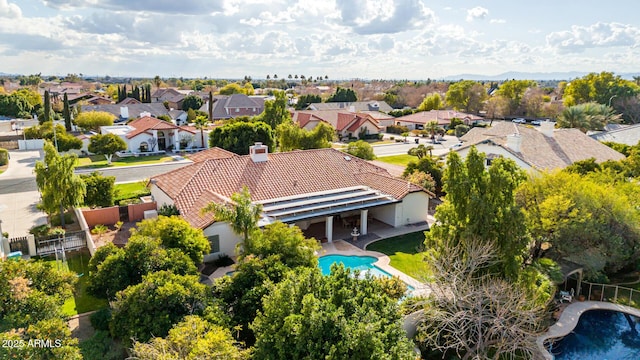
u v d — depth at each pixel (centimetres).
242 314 1867
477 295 1855
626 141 5753
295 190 3628
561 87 18038
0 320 1515
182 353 1382
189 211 3178
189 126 9444
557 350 2208
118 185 5059
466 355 1836
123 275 1989
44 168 3309
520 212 2011
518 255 2041
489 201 2019
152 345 1441
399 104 17412
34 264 1858
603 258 2552
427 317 1945
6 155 6178
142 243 2086
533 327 2145
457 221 2125
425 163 4672
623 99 10231
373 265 2962
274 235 2209
